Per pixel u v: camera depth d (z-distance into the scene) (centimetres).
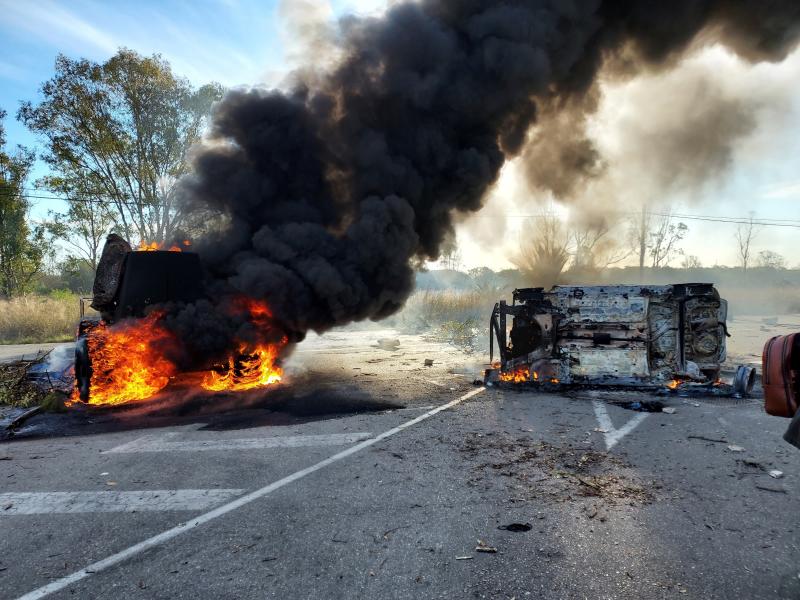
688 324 659
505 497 333
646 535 276
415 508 318
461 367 934
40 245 2612
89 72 1755
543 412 564
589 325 678
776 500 318
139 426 540
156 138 1934
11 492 361
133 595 230
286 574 246
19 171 2411
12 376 750
